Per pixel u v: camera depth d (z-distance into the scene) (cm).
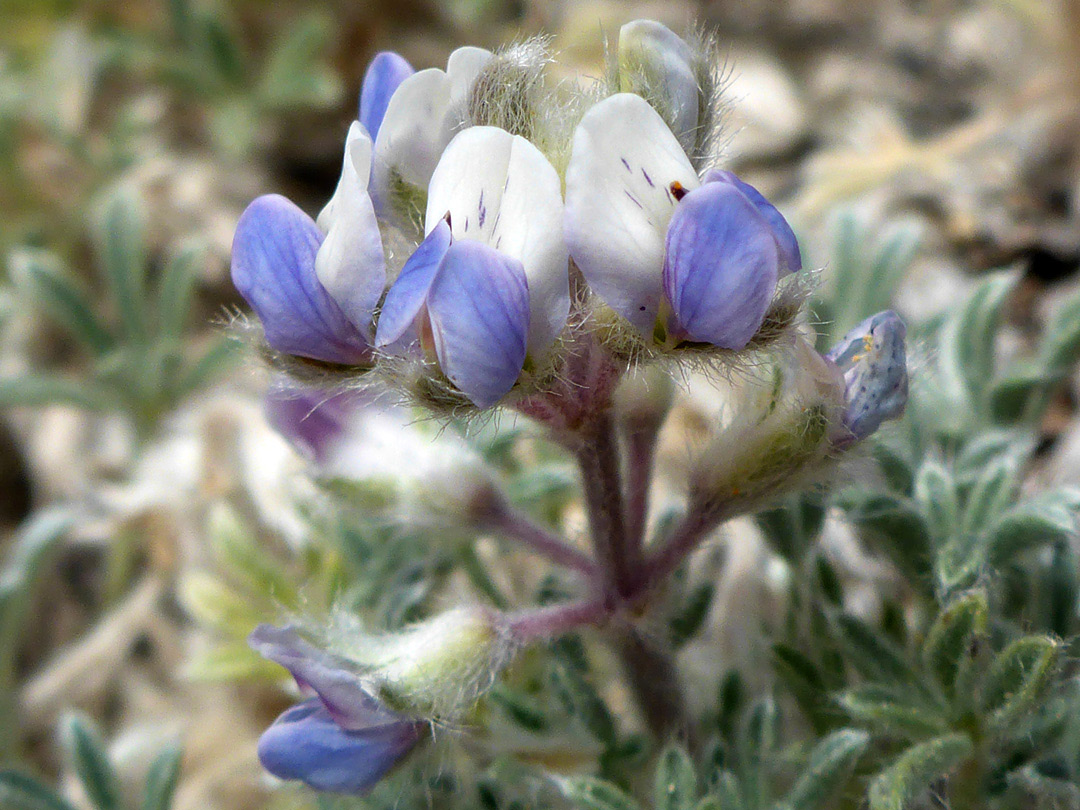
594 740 8
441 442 8
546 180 6
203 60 16
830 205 14
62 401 13
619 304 6
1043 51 15
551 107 7
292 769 7
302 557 10
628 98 6
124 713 12
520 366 6
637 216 6
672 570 7
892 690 8
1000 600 8
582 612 7
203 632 11
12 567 11
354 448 8
